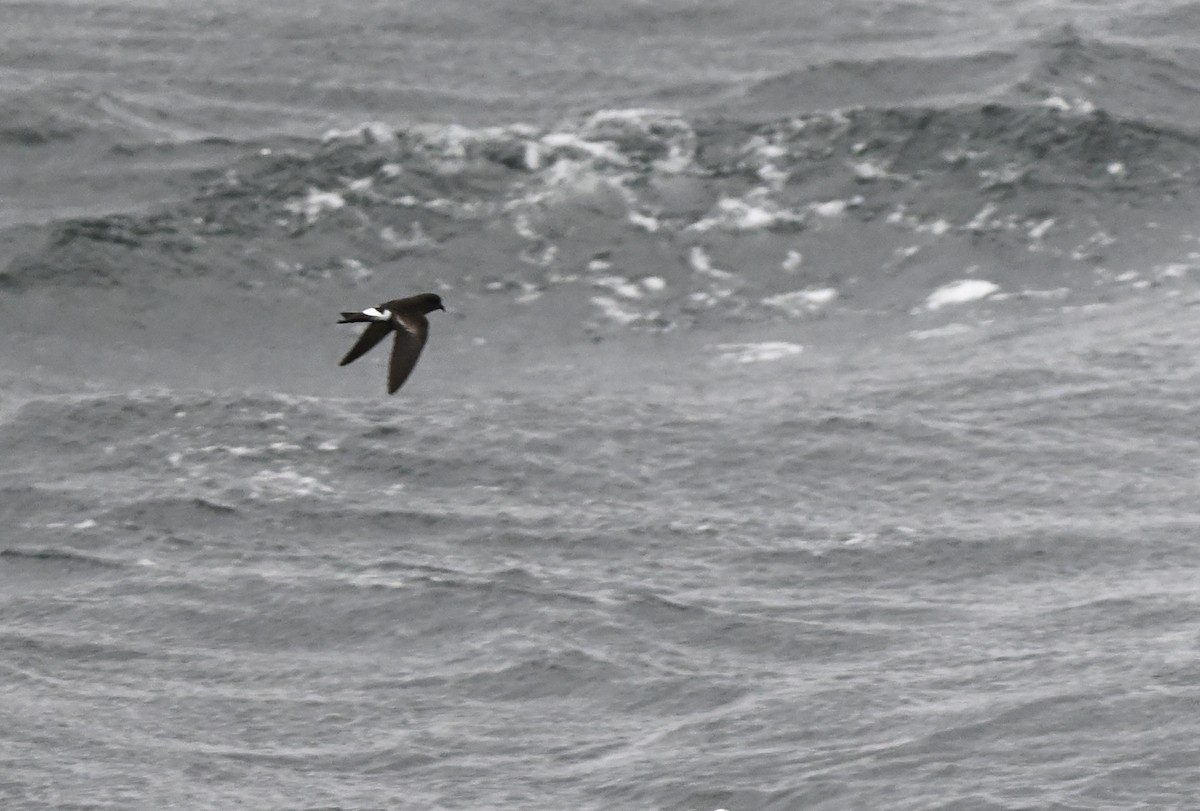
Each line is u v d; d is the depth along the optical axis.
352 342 48.25
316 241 52.00
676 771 26.30
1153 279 48.91
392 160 54.88
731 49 65.31
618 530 36.59
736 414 42.12
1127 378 42.72
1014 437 40.03
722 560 35.09
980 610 32.03
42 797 26.30
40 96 59.41
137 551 36.25
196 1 70.94
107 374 47.03
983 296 48.66
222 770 27.14
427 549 36.12
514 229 52.09
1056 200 52.19
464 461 39.94
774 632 31.34
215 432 41.31
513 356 46.94
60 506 38.12
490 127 58.81
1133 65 59.72
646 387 44.56
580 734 27.97
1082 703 27.22
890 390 43.00
